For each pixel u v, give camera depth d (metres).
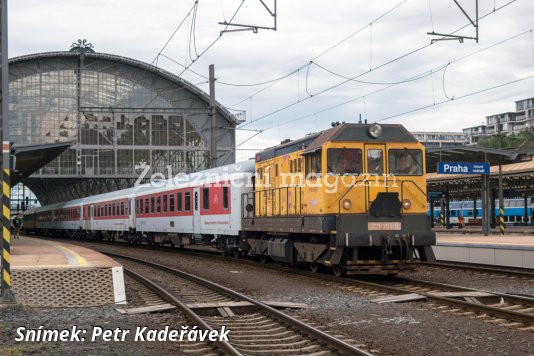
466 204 70.69
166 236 32.66
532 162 39.88
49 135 66.31
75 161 66.69
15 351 8.32
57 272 13.30
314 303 12.28
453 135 167.50
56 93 66.69
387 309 11.33
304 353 8.16
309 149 16.34
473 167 31.30
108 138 67.44
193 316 10.38
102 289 13.39
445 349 8.23
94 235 49.66
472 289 13.25
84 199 53.50
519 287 14.63
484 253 21.16
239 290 14.80
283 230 18.03
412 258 15.70
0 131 11.87
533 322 9.66
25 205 104.69
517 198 65.06
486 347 8.30
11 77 65.69
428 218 15.71
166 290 14.73
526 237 28.88
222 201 24.08
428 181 45.47
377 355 7.96
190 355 8.18
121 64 68.12
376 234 15.20
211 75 31.45
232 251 24.61
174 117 68.44
